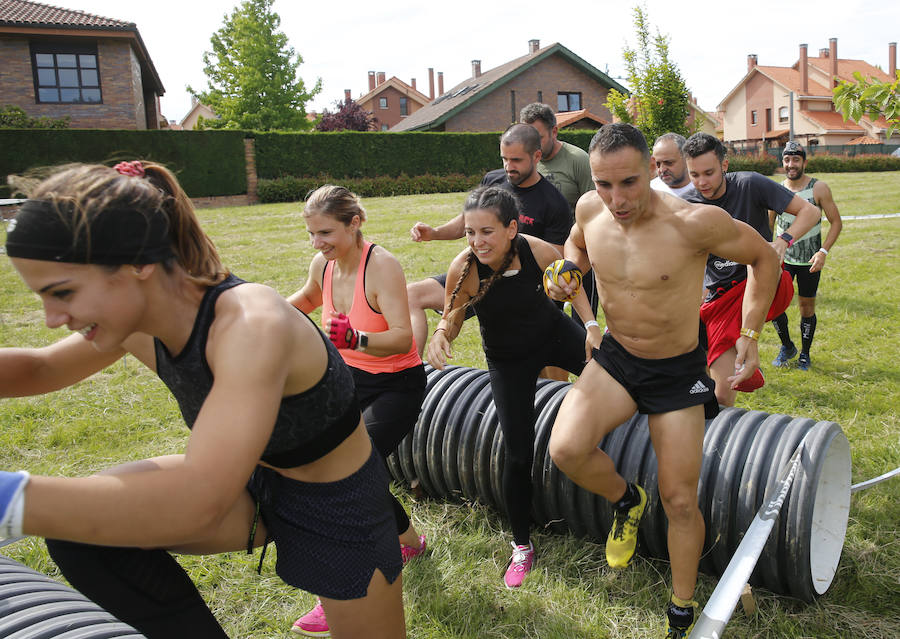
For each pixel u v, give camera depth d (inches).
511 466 124.0
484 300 124.0
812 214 171.0
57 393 225.6
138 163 60.6
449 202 877.2
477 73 2234.3
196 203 954.1
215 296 60.4
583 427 105.4
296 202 983.6
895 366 227.6
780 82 2271.2
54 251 50.4
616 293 106.2
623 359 107.0
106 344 57.3
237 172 982.4
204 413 55.5
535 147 173.3
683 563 101.8
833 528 120.2
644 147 99.1
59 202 50.3
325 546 75.1
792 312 301.3
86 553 67.8
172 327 60.0
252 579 125.5
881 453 159.2
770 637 106.7
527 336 126.7
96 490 50.4
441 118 1472.7
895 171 1382.9
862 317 287.3
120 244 52.5
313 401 67.3
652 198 103.9
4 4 1004.6
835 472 121.9
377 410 120.8
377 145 1090.7
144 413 206.8
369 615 78.1
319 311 309.7
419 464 149.5
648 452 123.0
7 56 960.3
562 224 180.1
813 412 191.0
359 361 123.4
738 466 114.5
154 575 70.9
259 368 57.1
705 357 108.0
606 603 116.2
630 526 114.1
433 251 479.5
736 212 176.7
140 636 71.7
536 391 141.9
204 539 73.2
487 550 133.6
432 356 124.7
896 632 105.3
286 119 1503.4
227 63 1504.7
